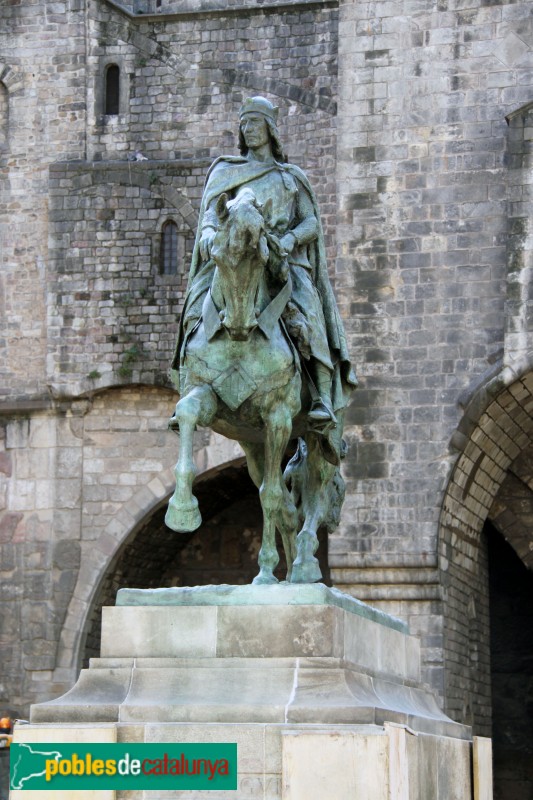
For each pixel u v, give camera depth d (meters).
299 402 15.51
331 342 16.77
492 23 34.12
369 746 12.79
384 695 14.71
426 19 34.38
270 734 13.09
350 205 34.28
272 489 15.28
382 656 15.52
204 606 14.16
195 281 15.98
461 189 33.88
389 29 34.53
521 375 32.66
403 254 33.94
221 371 15.02
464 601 35.56
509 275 32.97
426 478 33.12
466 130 34.00
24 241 39.38
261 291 15.23
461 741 16.31
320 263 16.97
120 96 39.31
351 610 15.01
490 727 38.22
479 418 33.12
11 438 38.84
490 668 39.06
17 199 39.53
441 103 34.16
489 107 33.94
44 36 39.84
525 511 38.28
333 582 33.25
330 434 16.36
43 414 38.75
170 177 38.19
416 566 32.78
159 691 13.77
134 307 38.00
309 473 16.89
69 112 39.47
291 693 13.53
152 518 38.47
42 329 39.00
